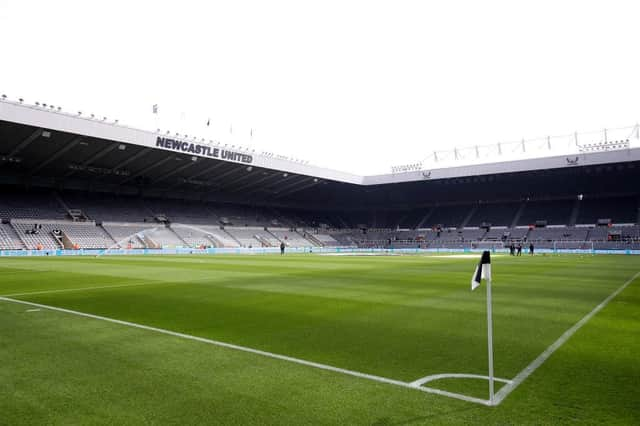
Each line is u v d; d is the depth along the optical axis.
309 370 5.05
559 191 63.41
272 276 17.56
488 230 63.44
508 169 54.59
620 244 50.22
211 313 8.96
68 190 51.72
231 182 59.28
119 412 3.81
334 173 59.78
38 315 8.66
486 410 3.83
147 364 5.28
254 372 4.96
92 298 11.09
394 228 73.12
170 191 60.97
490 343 4.04
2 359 5.49
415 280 15.94
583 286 14.16
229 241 55.84
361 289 13.15
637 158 47.41
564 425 3.52
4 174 47.19
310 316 8.62
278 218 70.06
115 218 50.69
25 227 42.72
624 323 7.91
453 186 67.50
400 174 62.22
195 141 43.66
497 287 13.80
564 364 5.27
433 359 5.52
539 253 48.41
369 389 4.39
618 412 3.78
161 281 15.48
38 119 33.84
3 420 3.66
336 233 72.19
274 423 3.57
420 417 3.68
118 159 46.06
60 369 5.07
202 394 4.25
